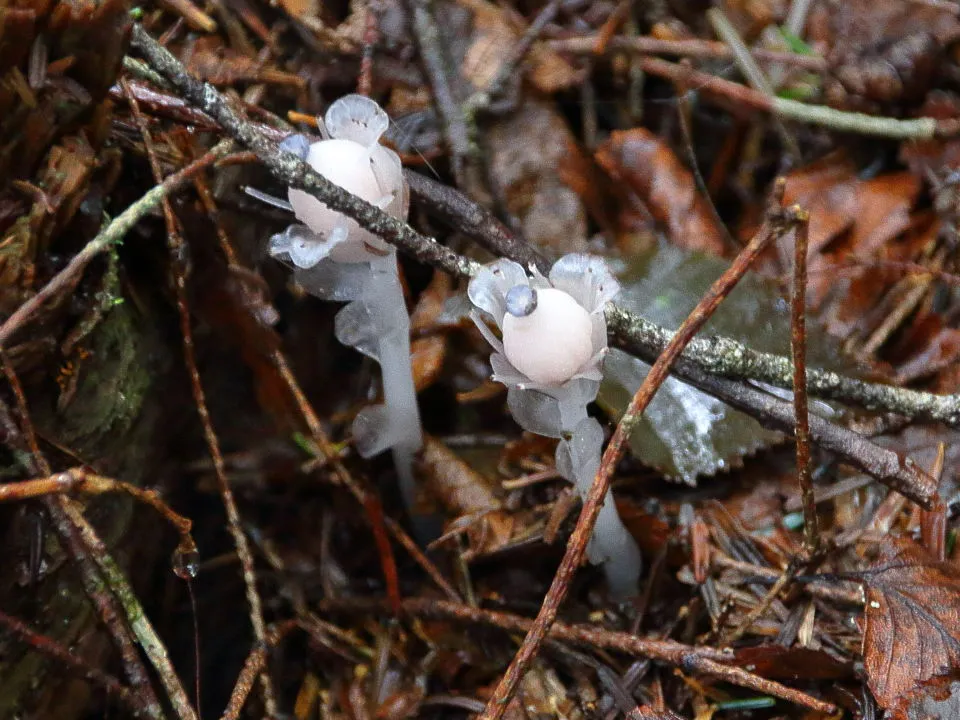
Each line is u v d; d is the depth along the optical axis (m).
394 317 0.27
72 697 0.25
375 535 0.29
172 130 0.29
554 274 0.23
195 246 0.29
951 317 0.31
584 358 0.23
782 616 0.27
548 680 0.27
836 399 0.27
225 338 0.30
